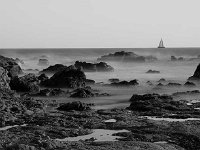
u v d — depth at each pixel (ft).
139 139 126.62
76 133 133.59
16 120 151.64
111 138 128.26
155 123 148.87
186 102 212.02
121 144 116.98
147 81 324.80
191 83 293.23
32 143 115.65
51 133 133.28
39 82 271.49
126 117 162.20
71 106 182.80
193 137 127.85
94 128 143.13
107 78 366.84
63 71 278.87
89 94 234.58
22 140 119.44
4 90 201.36
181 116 167.53
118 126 144.56
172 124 147.13
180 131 135.03
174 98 226.79
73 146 114.01
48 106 191.42
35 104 183.01
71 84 268.82
